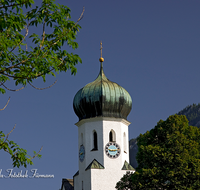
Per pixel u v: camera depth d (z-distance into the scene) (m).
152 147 52.78
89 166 69.88
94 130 72.00
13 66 22.19
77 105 74.06
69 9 24.30
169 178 50.56
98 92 72.44
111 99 72.56
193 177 50.84
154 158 52.50
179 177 50.88
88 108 72.81
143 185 51.62
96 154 70.62
